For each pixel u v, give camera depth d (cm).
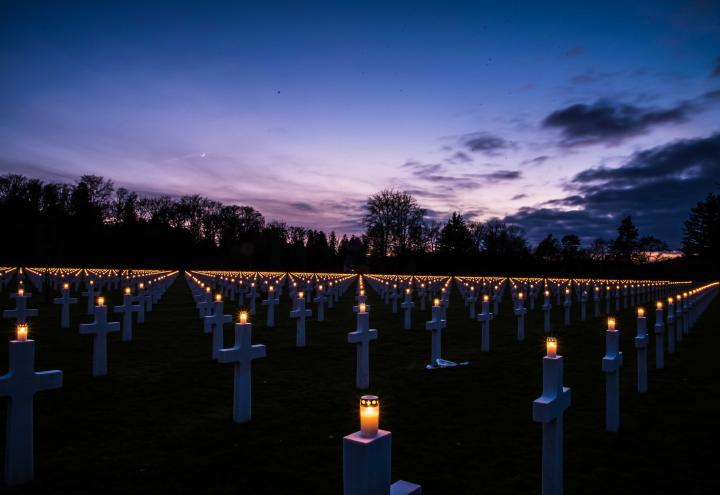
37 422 648
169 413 692
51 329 1498
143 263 7825
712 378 946
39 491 450
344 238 10044
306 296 2733
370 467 279
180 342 1297
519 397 797
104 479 479
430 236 8756
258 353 670
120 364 1016
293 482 477
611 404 634
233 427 636
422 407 738
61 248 7175
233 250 9138
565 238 9494
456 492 464
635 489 474
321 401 763
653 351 1281
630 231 9038
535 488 471
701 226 7419
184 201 9462
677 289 3838
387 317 2014
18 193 7512
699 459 545
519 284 4462
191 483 472
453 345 1335
